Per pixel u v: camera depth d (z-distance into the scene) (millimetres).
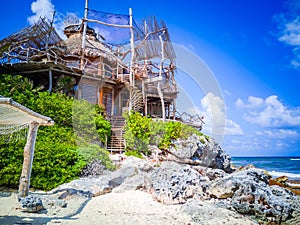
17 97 12133
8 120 6762
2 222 5539
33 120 7000
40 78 17156
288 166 44938
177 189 8344
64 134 11617
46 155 9273
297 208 7484
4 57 15805
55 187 8945
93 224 5809
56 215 6262
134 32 15633
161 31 12648
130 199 8242
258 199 7531
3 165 8789
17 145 9133
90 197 8188
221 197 8281
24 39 16906
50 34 17344
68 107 12852
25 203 6375
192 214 6875
